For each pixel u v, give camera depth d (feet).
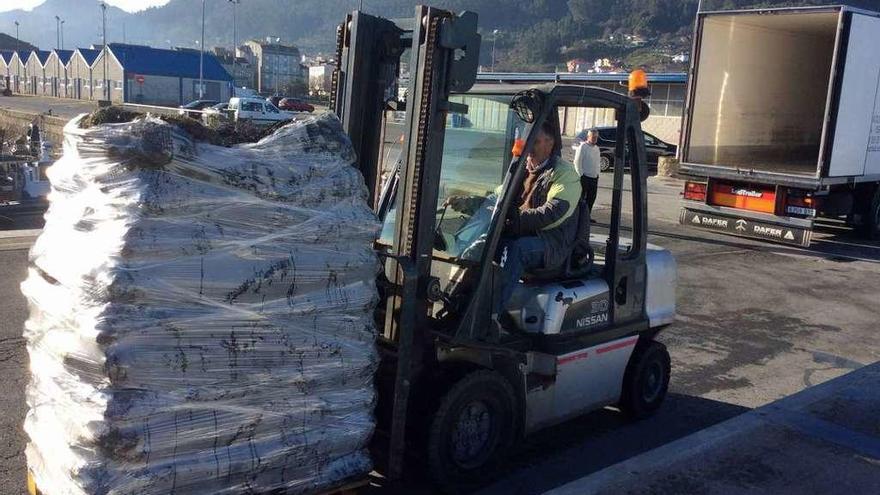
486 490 14.01
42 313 10.12
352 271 10.86
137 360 9.11
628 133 16.01
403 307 11.99
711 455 14.02
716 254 38.19
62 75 251.19
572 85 14.30
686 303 28.84
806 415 16.10
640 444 16.46
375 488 13.74
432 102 12.22
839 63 37.93
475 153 14.61
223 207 9.68
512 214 14.33
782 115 48.65
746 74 45.44
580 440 16.57
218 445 9.89
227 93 228.63
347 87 13.83
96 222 9.30
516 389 14.21
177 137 9.32
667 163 75.77
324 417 10.85
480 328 13.44
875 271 36.09
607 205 46.06
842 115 38.81
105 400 9.08
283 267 10.14
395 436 12.27
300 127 10.73
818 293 31.30
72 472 9.34
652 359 17.61
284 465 10.50
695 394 19.74
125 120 9.90
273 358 10.19
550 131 14.66
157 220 9.23
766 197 41.06
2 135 114.52
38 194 43.55
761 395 19.84
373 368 11.35
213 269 9.59
